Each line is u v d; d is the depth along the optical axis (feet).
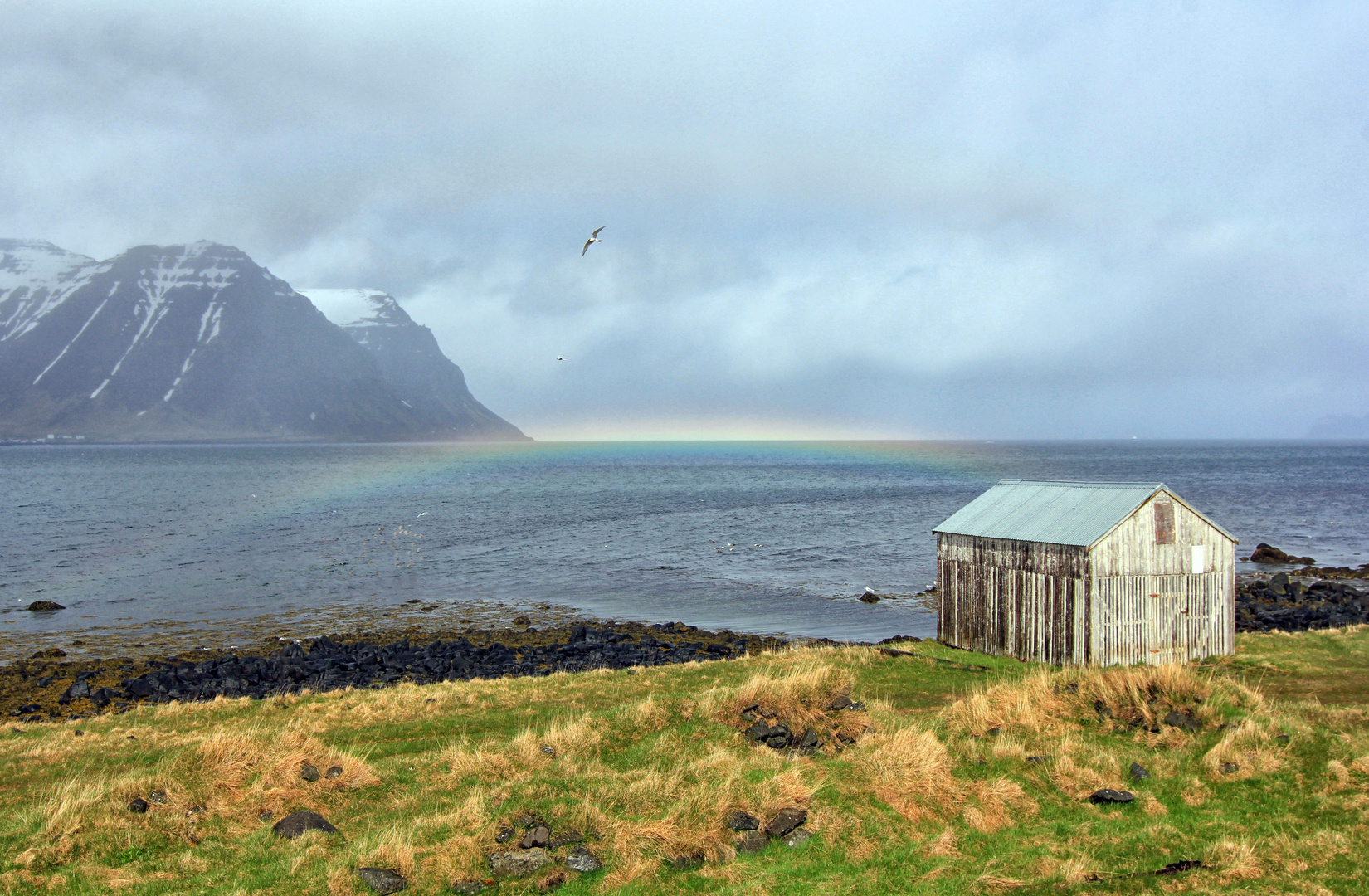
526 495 574.15
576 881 42.50
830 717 62.34
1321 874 41.32
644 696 91.81
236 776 53.36
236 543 313.73
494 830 44.98
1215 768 52.49
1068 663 107.24
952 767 53.72
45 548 297.94
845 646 128.67
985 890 41.37
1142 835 46.19
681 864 43.73
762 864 44.09
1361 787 48.88
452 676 122.42
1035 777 53.01
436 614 190.60
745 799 48.34
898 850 45.32
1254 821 47.44
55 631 172.14
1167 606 108.78
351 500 522.47
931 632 166.50
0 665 143.02
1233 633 112.68
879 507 467.11
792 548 297.53
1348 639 115.85
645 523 386.32
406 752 69.00
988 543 119.85
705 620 182.70
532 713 83.10
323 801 52.75
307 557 281.54
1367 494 501.15
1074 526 110.63
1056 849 45.42
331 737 74.64
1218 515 374.02
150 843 46.37
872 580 232.94
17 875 42.27
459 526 374.43
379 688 115.34
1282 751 53.62
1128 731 59.16
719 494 579.07
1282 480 636.89
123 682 125.39
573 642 155.33
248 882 42.06
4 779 65.16
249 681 125.49
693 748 57.31
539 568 256.73
